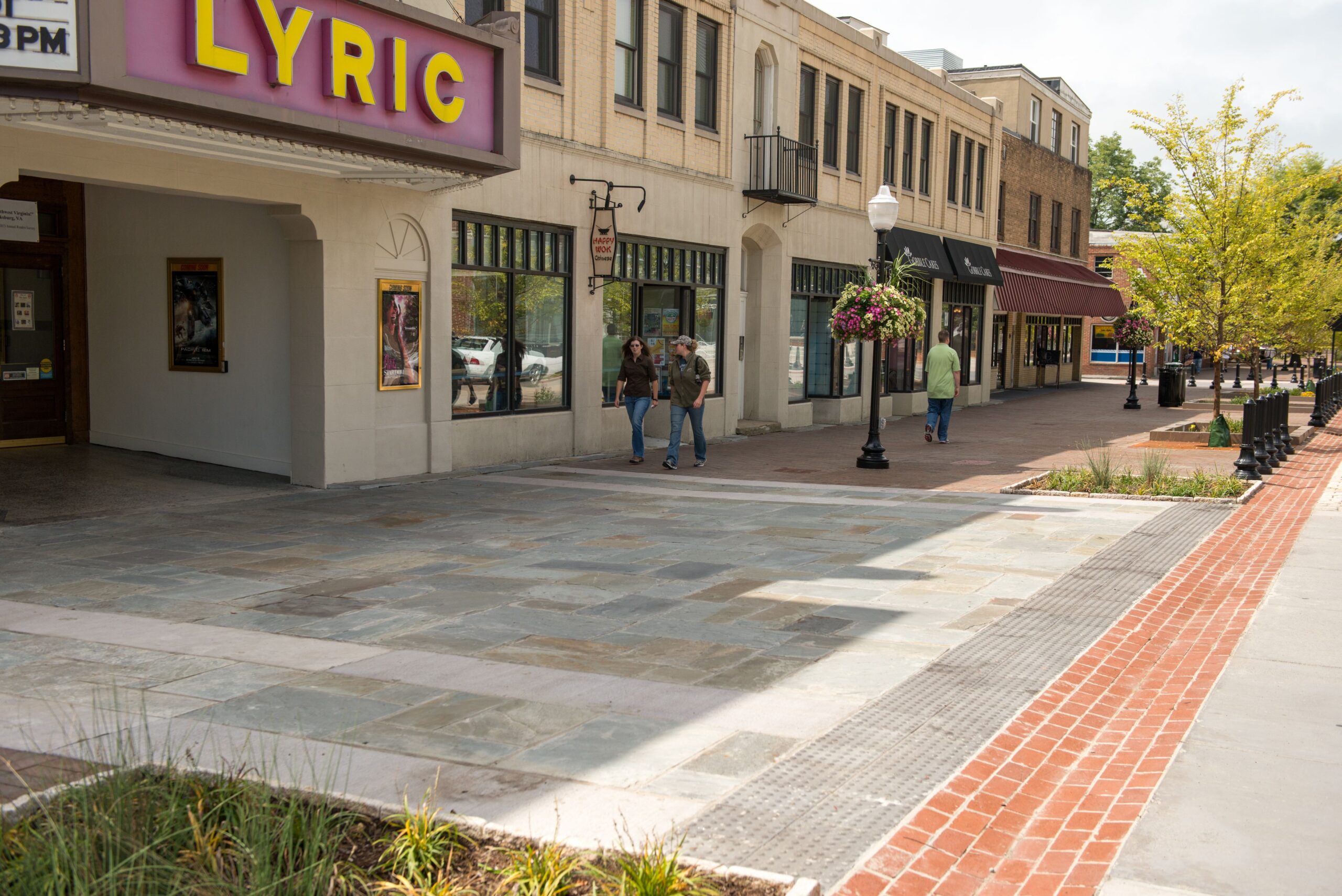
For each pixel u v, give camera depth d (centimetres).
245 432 1402
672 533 1066
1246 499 1302
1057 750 514
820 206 2417
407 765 470
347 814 395
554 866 356
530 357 1652
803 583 847
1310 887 374
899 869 389
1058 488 1378
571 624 718
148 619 722
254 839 347
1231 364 6650
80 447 1502
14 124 925
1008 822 436
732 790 450
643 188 1748
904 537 1045
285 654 643
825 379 2548
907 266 1808
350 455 1354
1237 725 534
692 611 756
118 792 376
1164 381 3238
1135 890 373
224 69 919
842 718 543
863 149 2617
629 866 350
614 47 1745
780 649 666
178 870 332
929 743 512
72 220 1501
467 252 1518
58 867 326
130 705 548
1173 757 492
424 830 377
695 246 2005
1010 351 4391
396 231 1395
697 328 2062
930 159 3033
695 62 1969
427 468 1473
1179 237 1995
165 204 1434
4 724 517
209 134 963
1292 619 743
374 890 350
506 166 1237
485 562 921
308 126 997
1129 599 810
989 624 728
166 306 1453
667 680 600
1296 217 2961
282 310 1350
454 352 1514
